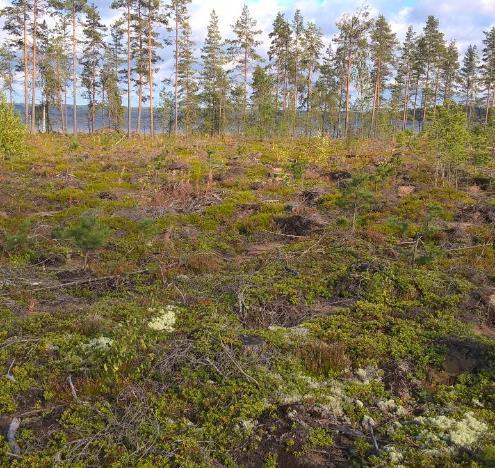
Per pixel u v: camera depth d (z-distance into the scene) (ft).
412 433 18.58
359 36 140.77
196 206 53.88
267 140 126.31
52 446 17.08
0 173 69.00
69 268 34.91
